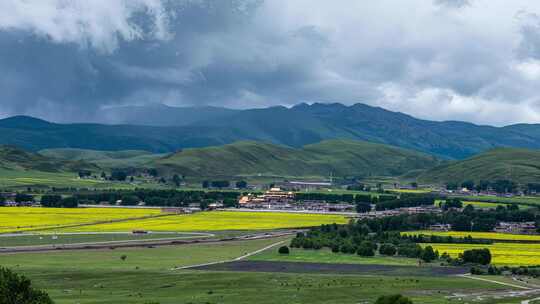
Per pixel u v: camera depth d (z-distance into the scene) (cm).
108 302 16988
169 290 19275
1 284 12419
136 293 18662
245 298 18025
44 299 12719
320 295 18662
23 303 12431
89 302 16950
